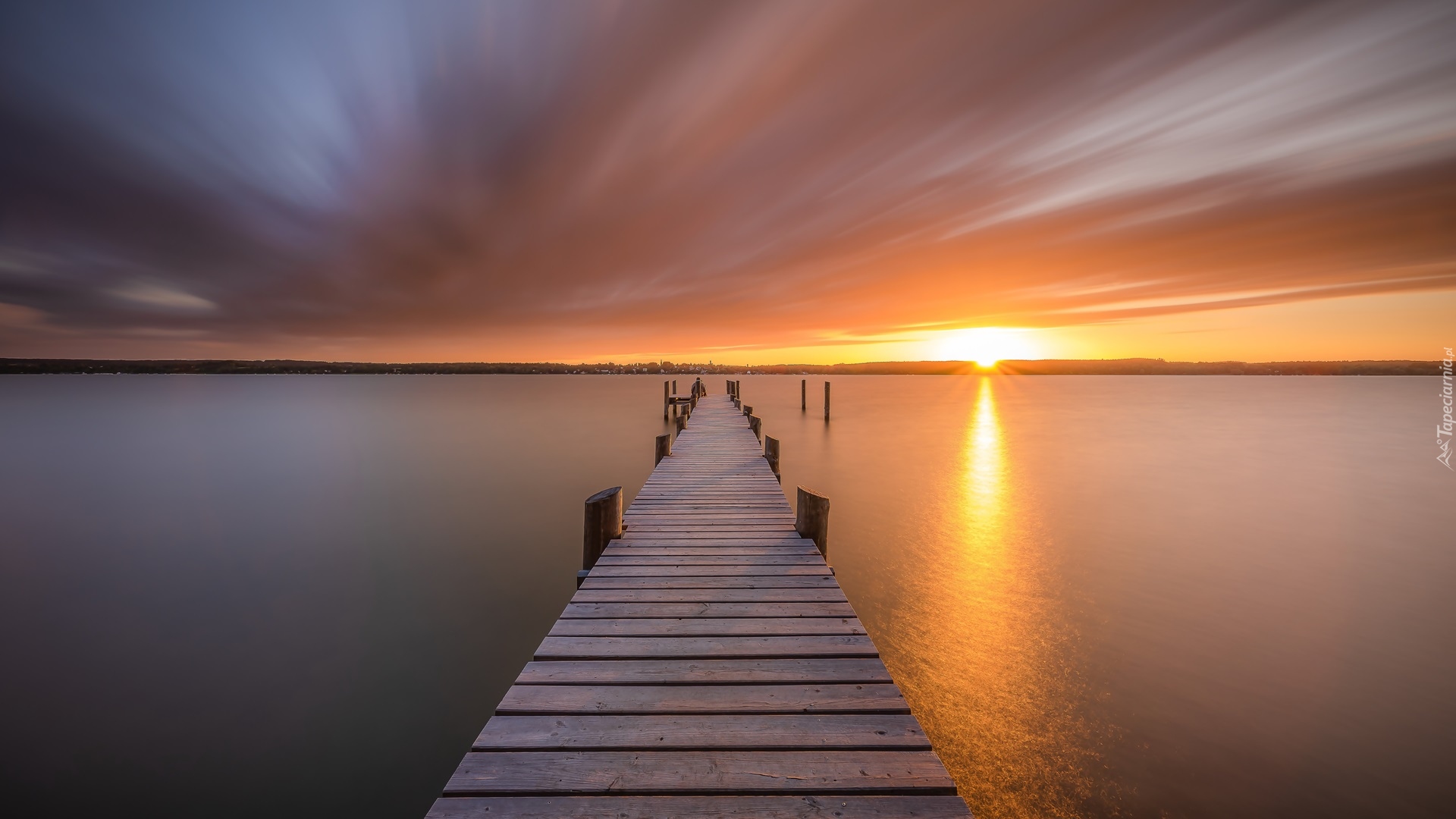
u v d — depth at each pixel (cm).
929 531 1065
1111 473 1582
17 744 498
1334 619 705
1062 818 409
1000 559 916
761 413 3281
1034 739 488
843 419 2973
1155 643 645
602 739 223
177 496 1398
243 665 630
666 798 196
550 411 3675
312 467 1748
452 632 712
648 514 579
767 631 318
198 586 849
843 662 285
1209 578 834
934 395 5488
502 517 1201
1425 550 962
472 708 557
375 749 498
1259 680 569
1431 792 426
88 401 5406
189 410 4178
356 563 937
